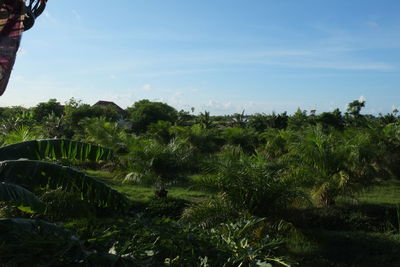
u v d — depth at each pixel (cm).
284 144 2214
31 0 422
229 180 850
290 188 865
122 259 418
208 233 530
